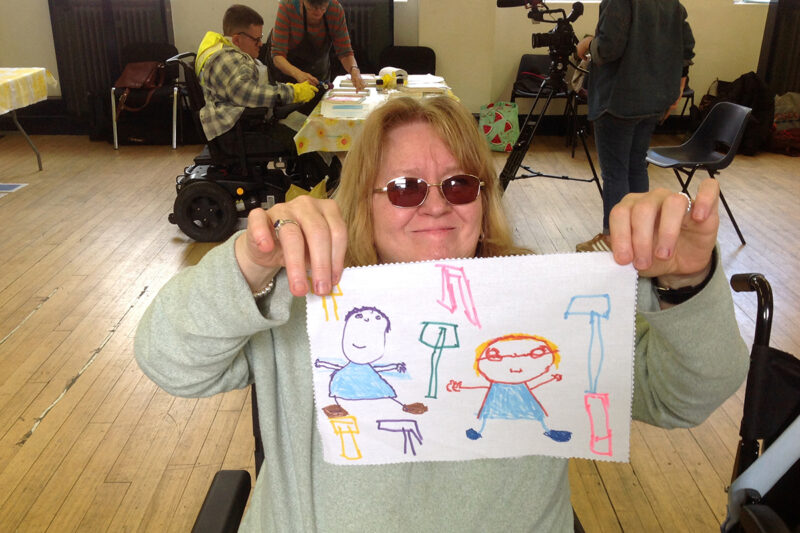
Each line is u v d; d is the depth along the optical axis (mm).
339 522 1014
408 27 6855
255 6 6758
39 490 2193
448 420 929
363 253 1105
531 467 1025
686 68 3816
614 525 2062
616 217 800
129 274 3809
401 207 1059
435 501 1016
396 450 946
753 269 3922
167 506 2131
